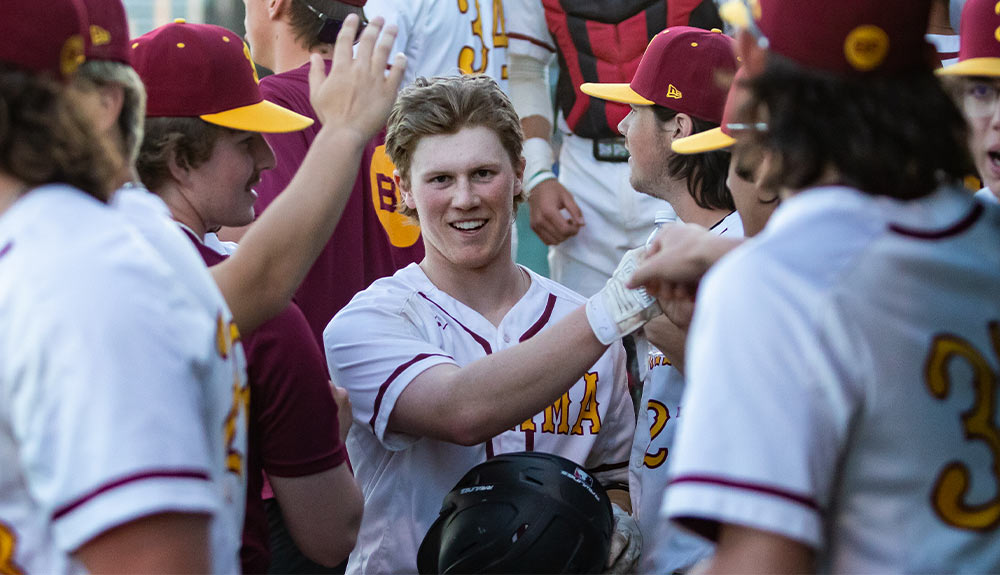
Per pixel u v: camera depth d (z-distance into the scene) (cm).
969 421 211
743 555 200
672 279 291
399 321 416
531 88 798
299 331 355
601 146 748
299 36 581
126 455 191
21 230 204
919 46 226
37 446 193
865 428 205
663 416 411
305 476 358
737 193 341
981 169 420
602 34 738
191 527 200
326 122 312
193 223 356
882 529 206
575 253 770
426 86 427
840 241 210
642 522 413
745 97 239
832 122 219
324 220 303
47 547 203
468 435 379
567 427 423
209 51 351
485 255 423
